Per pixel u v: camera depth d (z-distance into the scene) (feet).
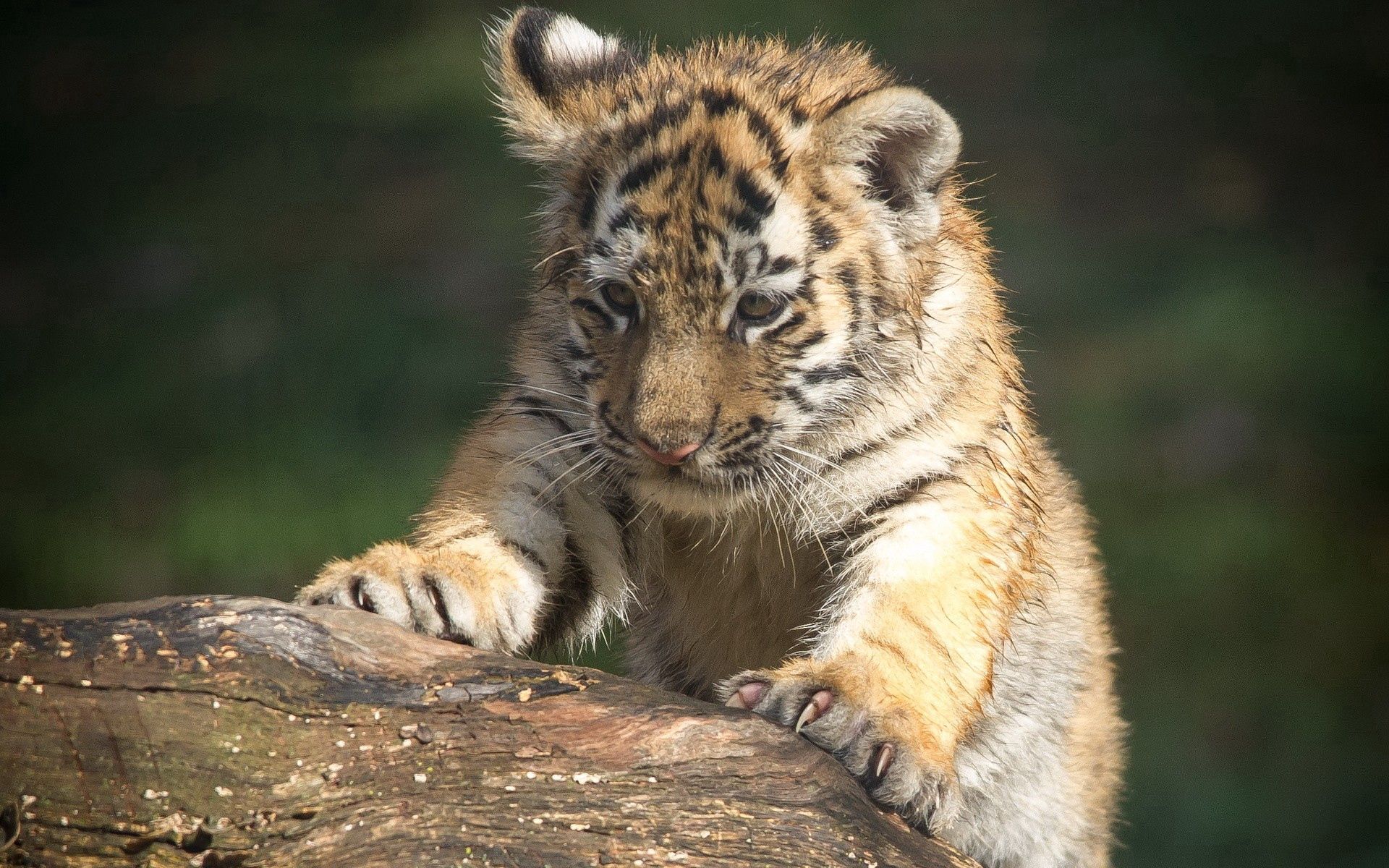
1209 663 49.88
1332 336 65.16
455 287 70.49
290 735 17.06
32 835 16.11
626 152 23.56
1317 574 52.34
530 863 16.55
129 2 103.65
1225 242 72.69
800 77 25.89
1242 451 58.54
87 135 87.61
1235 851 43.11
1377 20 91.81
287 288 71.51
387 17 101.09
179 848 16.24
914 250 24.17
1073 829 29.89
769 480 23.34
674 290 22.33
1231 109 84.28
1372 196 76.02
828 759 18.75
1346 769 45.29
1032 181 78.48
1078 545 30.50
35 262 75.05
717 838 17.25
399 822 16.56
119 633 17.35
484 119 86.84
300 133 87.04
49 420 61.67
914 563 23.17
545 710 17.87
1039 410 61.26
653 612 27.58
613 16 91.76
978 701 22.24
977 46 91.91
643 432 22.21
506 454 23.65
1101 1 96.78
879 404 23.77
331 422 60.95
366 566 20.22
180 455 59.21
